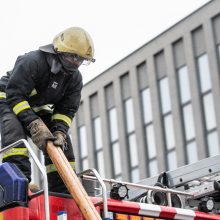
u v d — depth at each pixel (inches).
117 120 1263.5
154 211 220.8
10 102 207.0
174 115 1152.2
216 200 262.4
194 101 1123.3
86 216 181.0
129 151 1234.6
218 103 1080.8
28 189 186.7
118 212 213.9
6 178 185.6
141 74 1226.6
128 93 1250.0
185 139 1135.0
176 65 1164.5
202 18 1132.5
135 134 1222.3
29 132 210.5
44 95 215.2
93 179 228.1
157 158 1177.4
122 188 216.7
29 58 208.7
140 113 1219.2
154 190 232.4
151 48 1213.1
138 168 1211.2
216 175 272.2
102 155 1288.1
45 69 210.1
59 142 198.2
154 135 1185.4
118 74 1272.1
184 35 1156.5
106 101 1294.3
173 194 244.7
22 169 203.8
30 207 187.2
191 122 1127.0
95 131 1315.2
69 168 191.2
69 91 221.6
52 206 191.6
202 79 1120.2
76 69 213.9
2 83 219.9
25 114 204.4
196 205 261.3
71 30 211.3
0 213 184.9
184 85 1150.3
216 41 1106.1
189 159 1125.1
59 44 209.3
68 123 220.4
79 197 183.8
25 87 207.5
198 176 271.6
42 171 181.8
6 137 207.8
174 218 226.1
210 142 1094.4
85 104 1337.4
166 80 1181.1
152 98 1197.7
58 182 216.8
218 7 1106.7
